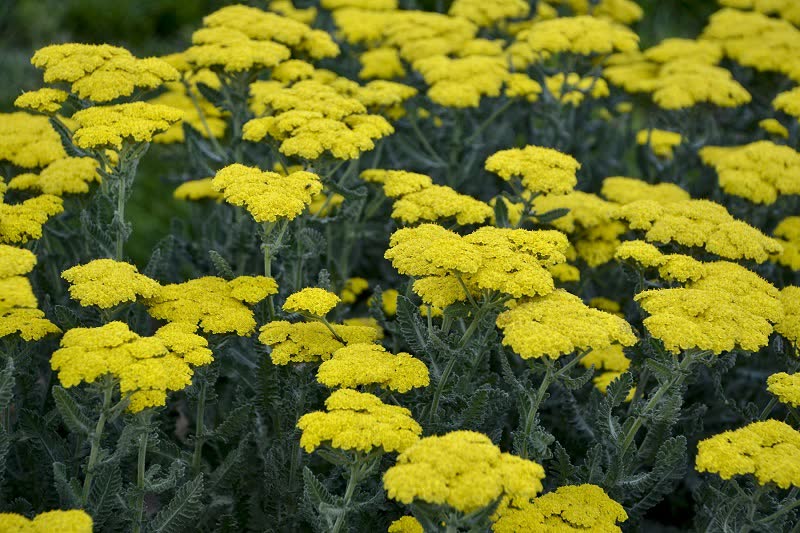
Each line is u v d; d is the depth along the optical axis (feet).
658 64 5.64
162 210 5.93
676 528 4.17
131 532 3.68
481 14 5.72
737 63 5.90
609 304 4.44
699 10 8.80
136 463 3.93
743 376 4.31
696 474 4.23
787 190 4.42
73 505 3.59
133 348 3.53
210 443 4.08
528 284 3.64
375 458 3.52
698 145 5.21
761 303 3.84
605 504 3.58
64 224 4.39
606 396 3.85
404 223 4.13
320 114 4.22
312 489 3.56
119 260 4.02
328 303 3.72
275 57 4.45
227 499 3.90
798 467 3.50
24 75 7.34
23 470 3.91
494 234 3.78
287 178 3.94
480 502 3.29
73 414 3.53
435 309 3.98
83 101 4.24
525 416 3.69
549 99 5.05
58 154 4.34
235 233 4.59
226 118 5.04
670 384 3.76
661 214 4.19
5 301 3.67
